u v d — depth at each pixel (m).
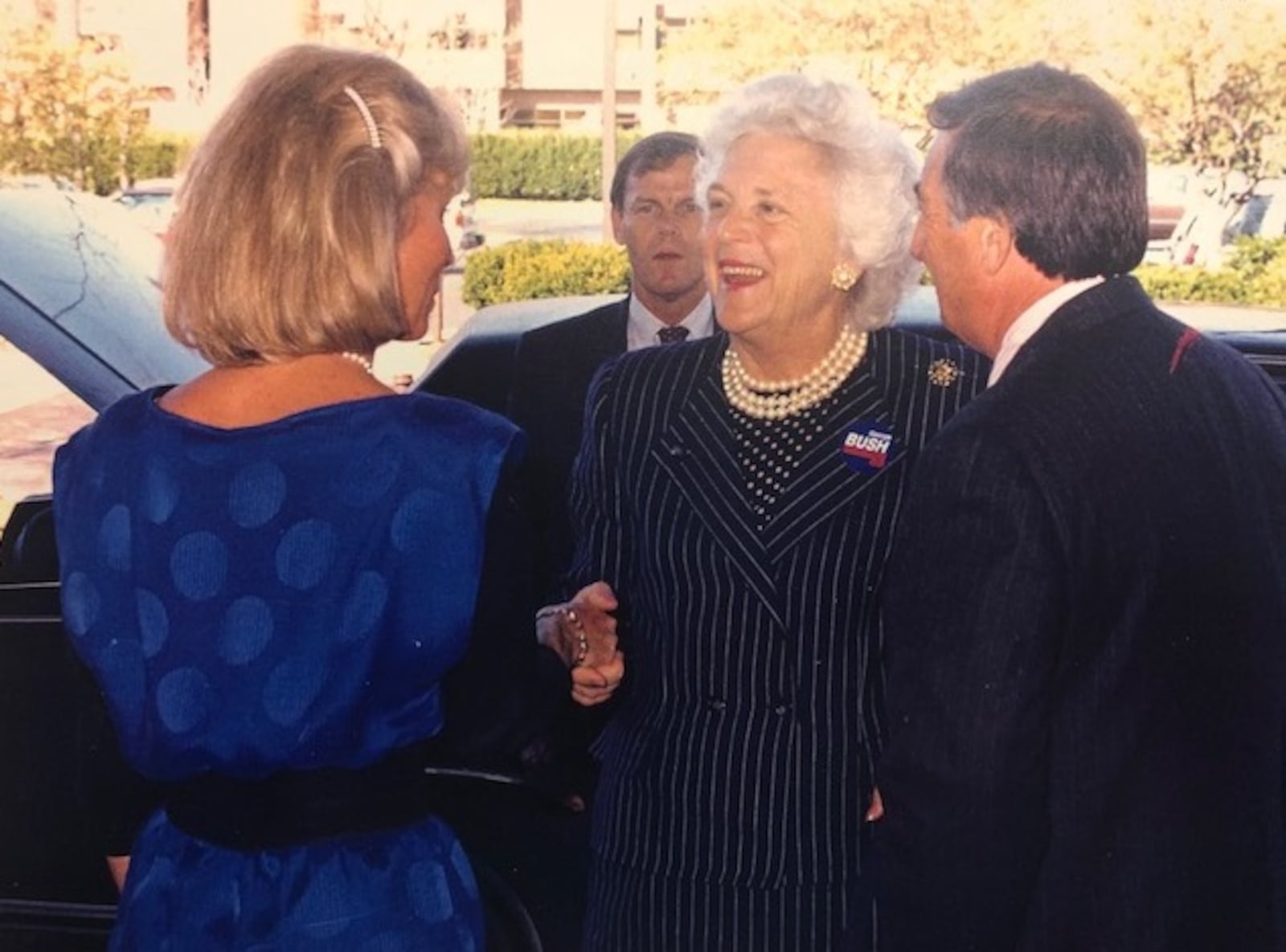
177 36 15.66
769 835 2.11
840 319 2.17
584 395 3.57
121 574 1.68
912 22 14.39
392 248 1.63
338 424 1.64
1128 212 1.87
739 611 2.12
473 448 1.67
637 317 3.66
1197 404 1.86
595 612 2.26
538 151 16.58
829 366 2.17
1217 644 1.83
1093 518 1.77
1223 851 1.85
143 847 1.76
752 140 2.13
